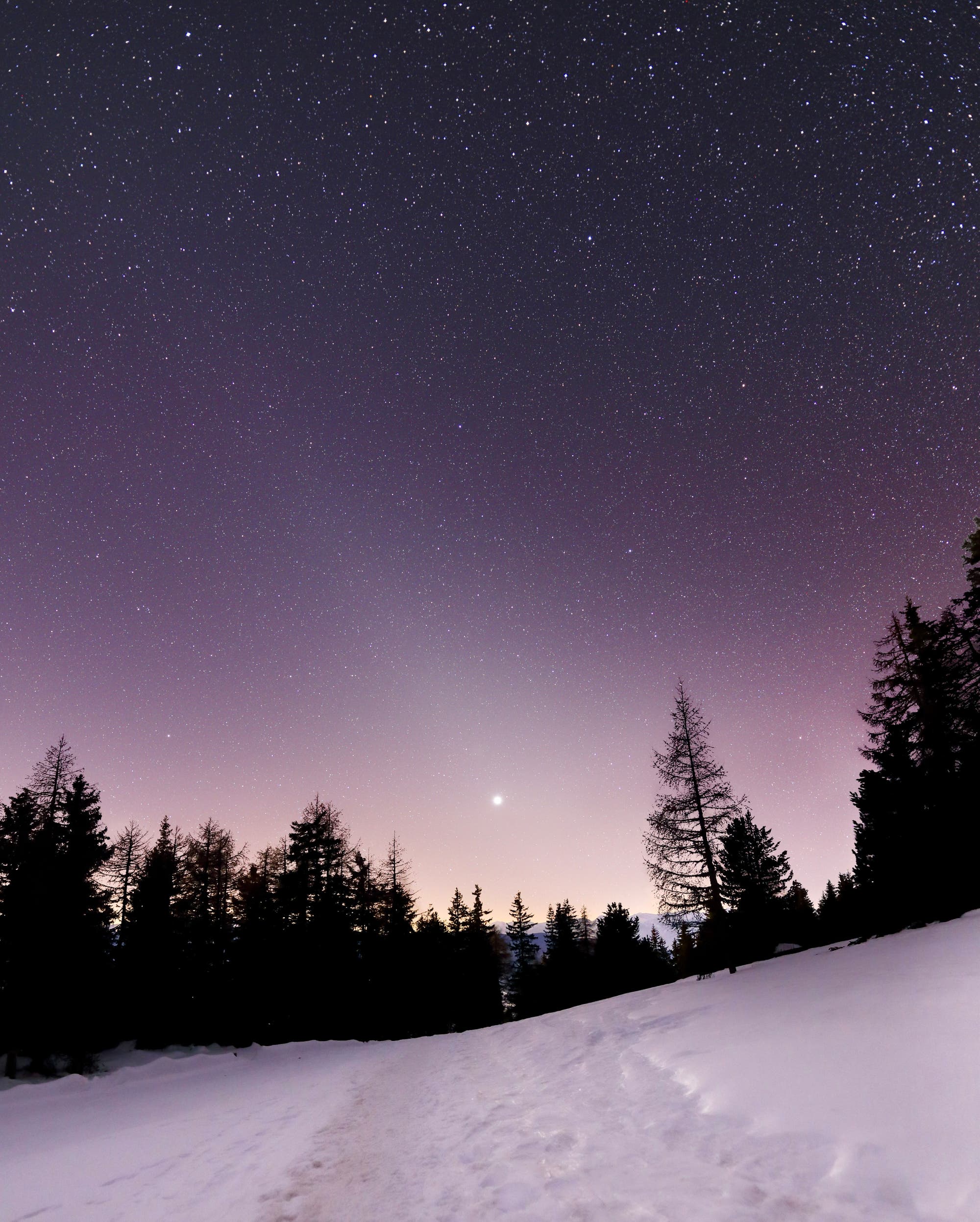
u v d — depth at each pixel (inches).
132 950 1133.1
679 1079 319.0
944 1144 171.3
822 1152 191.6
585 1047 507.2
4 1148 496.4
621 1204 192.5
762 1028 356.2
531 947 2645.2
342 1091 534.0
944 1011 271.6
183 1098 653.3
